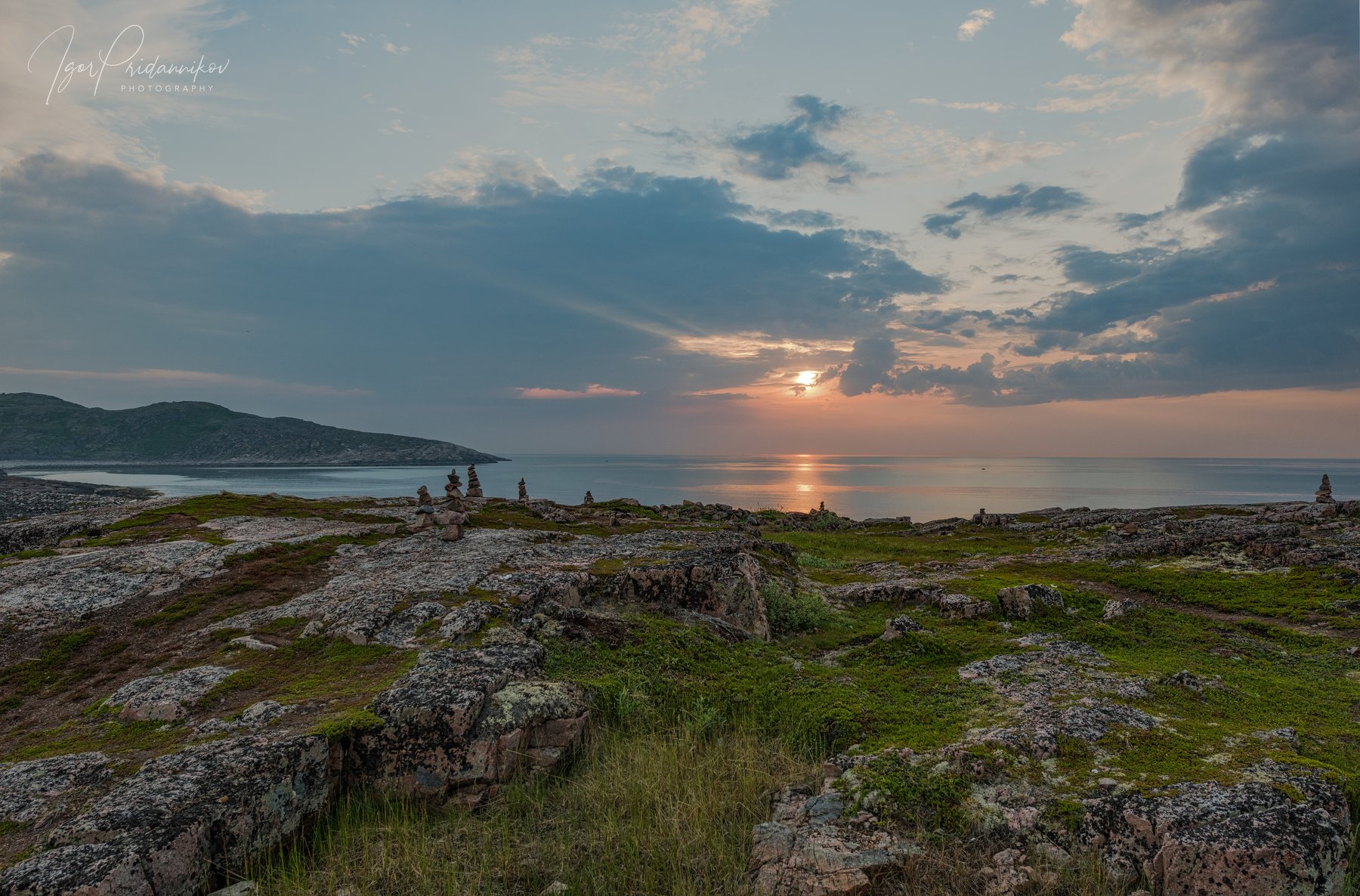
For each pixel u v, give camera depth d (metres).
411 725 10.68
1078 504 178.00
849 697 13.55
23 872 7.04
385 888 8.26
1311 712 12.26
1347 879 7.74
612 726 12.80
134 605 20.61
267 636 17.22
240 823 8.49
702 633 17.78
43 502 82.31
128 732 12.14
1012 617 19.53
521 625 16.59
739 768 11.03
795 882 7.96
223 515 37.66
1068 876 7.83
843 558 38.03
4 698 14.93
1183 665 15.27
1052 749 10.06
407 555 27.59
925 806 9.20
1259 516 41.88
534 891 8.39
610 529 40.00
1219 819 7.79
